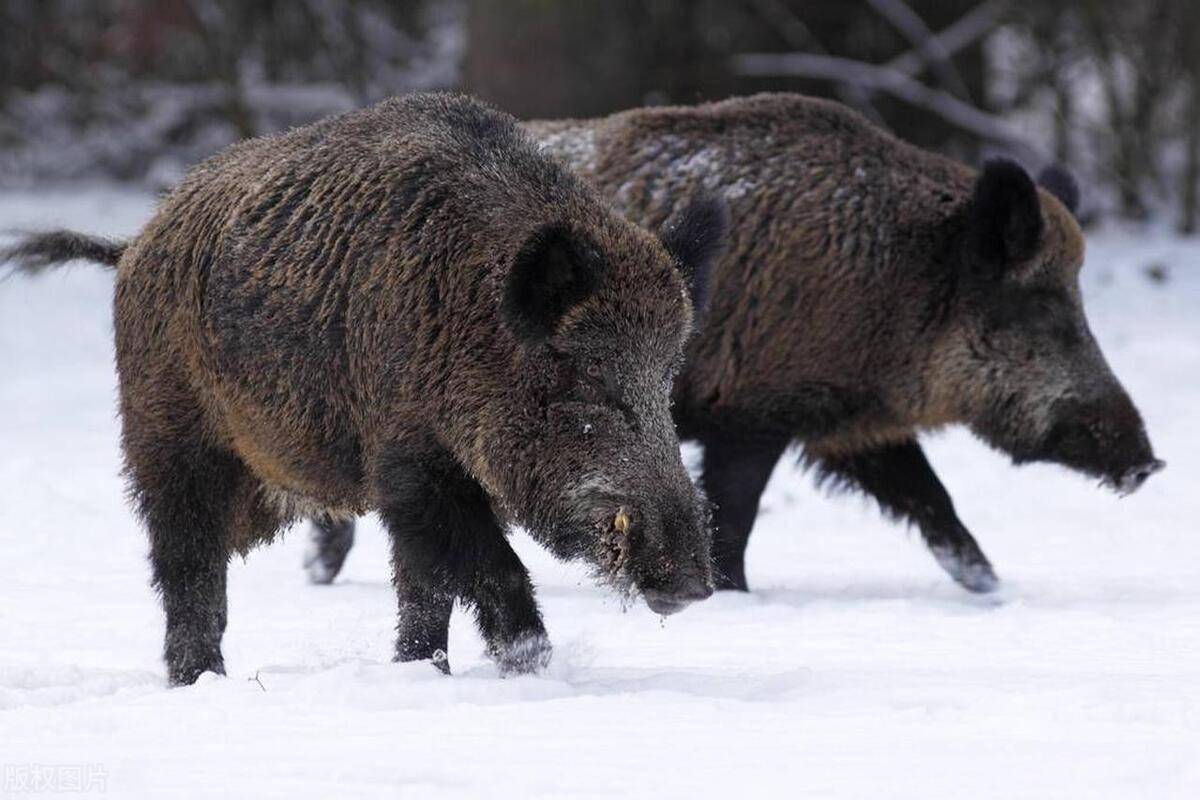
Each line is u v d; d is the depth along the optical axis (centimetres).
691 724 1061
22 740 1034
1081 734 1037
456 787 909
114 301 1453
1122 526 2283
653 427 1194
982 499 2503
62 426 3022
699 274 1321
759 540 2258
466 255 1260
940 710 1108
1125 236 4931
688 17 5184
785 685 1217
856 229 1848
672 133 1878
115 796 891
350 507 1380
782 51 5200
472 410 1230
